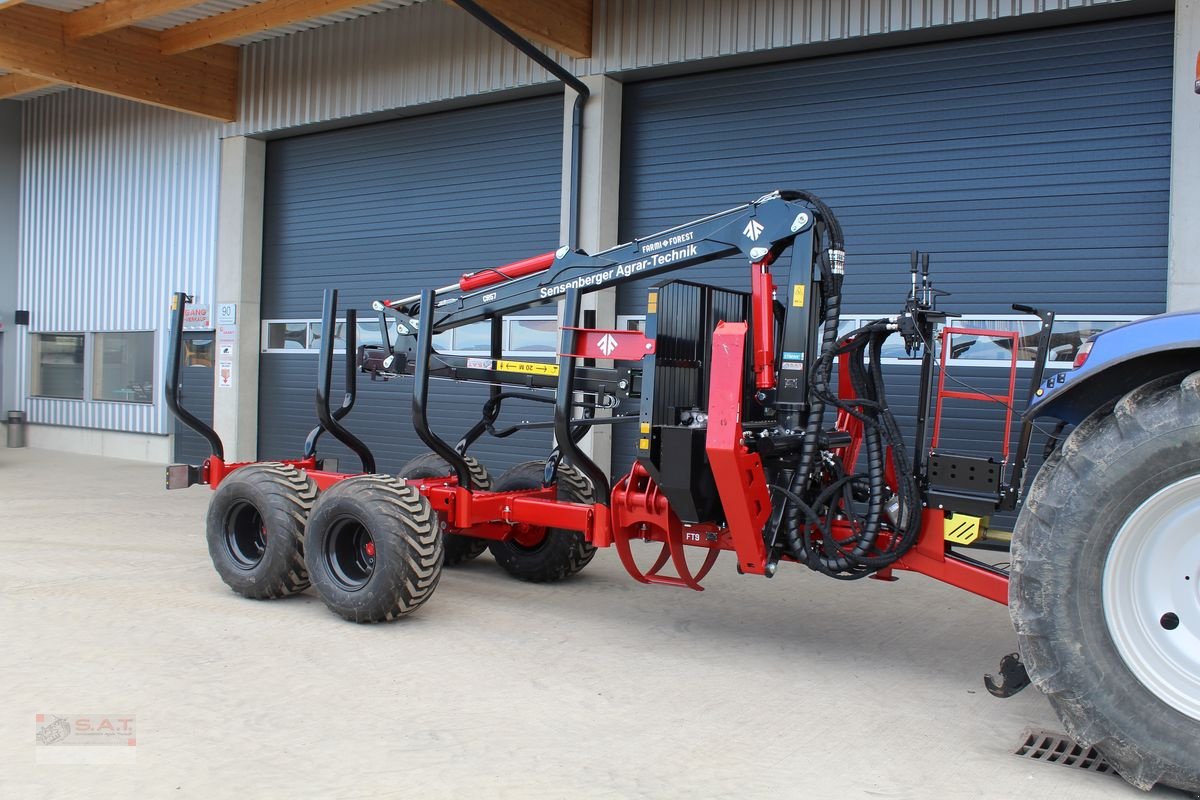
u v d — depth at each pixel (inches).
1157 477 126.7
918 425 177.5
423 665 182.1
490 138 404.5
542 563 251.4
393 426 433.7
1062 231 287.6
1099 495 130.0
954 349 182.4
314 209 466.3
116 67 439.8
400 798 125.8
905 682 178.1
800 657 192.7
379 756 139.3
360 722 152.5
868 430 179.5
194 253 505.7
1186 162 256.4
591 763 138.5
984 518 174.9
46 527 322.3
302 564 223.5
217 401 489.1
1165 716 124.9
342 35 436.1
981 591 169.5
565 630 209.3
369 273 445.1
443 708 159.6
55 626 201.8
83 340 572.1
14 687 164.4
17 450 584.1
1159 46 274.2
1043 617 132.6
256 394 486.3
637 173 365.1
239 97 478.3
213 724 150.1
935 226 306.3
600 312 358.3
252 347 484.1
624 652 193.9
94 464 518.6
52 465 511.8
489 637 202.5
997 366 295.9
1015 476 166.6
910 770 138.3
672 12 341.1
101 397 563.8
